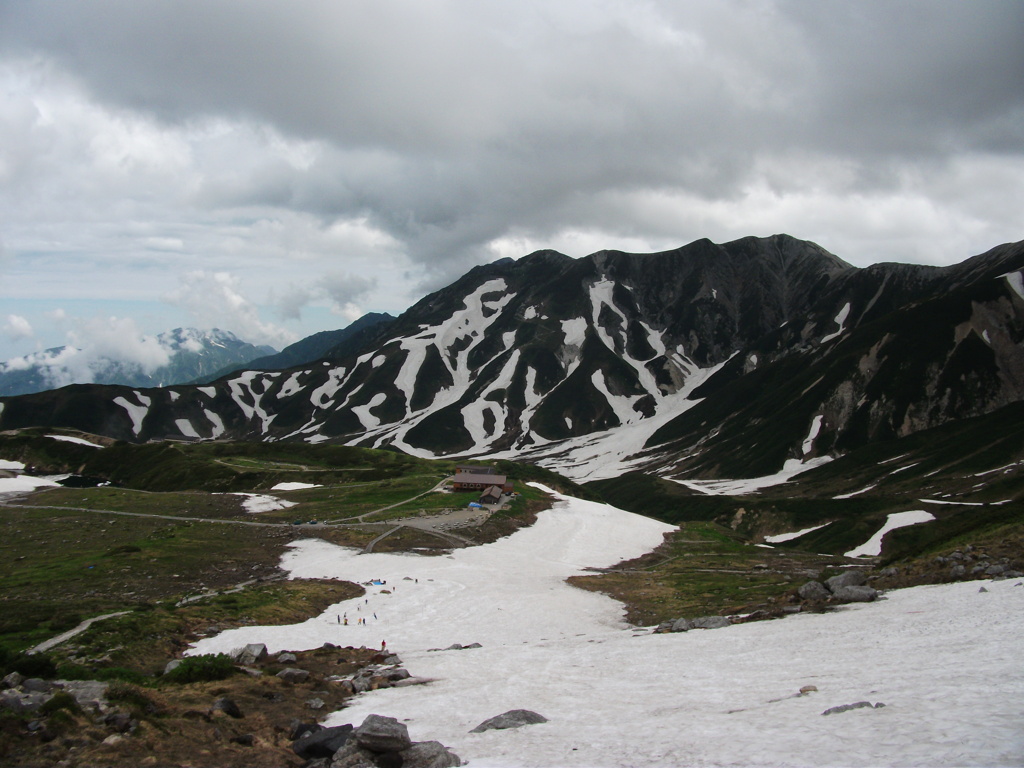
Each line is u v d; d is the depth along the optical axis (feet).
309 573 290.56
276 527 395.34
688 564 355.97
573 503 506.48
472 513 436.35
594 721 84.94
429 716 95.61
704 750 66.28
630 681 111.65
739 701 88.48
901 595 163.12
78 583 263.70
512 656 149.79
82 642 164.55
